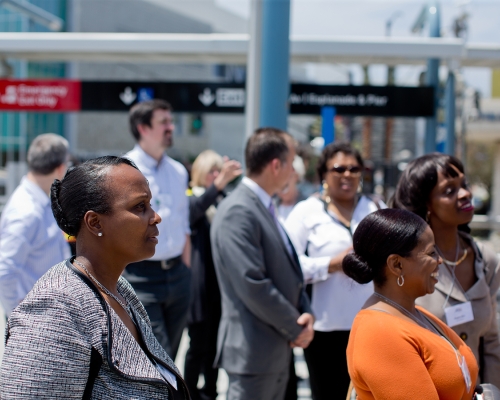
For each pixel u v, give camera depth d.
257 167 2.89
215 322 4.15
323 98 7.10
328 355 3.06
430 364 1.74
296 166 5.00
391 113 7.14
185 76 23.94
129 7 22.78
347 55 6.74
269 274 2.77
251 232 2.71
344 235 3.12
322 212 3.21
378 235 1.86
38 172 3.10
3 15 19.05
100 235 1.41
